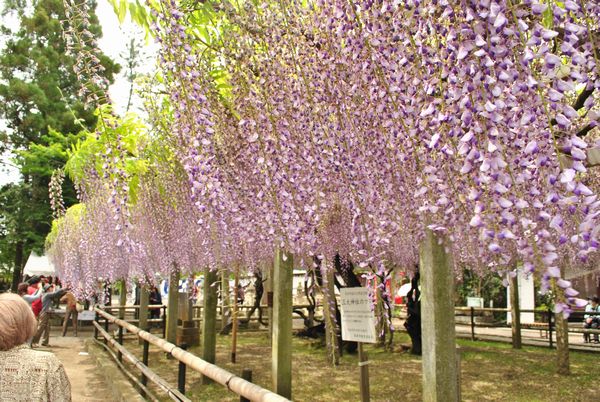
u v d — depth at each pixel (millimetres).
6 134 20312
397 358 7473
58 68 21500
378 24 1928
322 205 2617
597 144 1440
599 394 5320
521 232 1415
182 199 5199
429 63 1603
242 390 2676
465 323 13805
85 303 15125
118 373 6434
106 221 6539
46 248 15211
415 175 2088
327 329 7094
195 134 2404
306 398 5023
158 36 2283
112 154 2789
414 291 7941
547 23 1678
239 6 2691
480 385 5758
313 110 2477
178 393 3748
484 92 1289
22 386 1993
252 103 2588
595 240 1170
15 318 2062
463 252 3678
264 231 2922
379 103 2074
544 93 1467
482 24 1268
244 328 12094
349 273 7098
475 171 1373
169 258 6238
